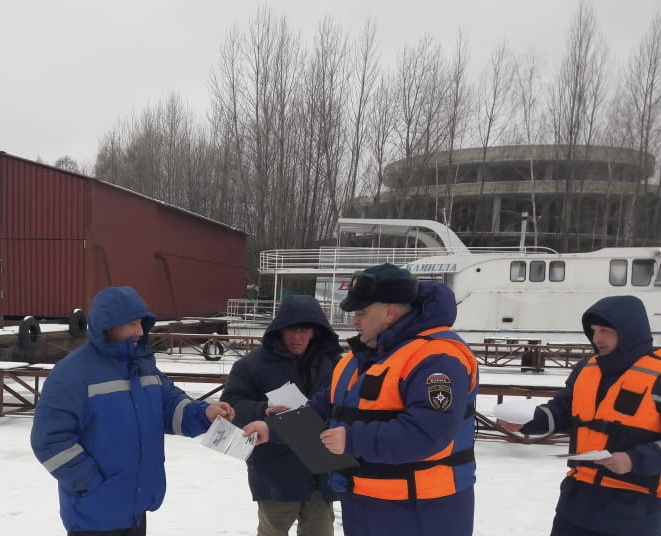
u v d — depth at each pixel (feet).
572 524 7.41
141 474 7.39
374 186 97.40
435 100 95.50
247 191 100.27
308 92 97.50
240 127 101.91
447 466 5.95
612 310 6.99
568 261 45.16
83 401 6.97
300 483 8.48
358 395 6.14
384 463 5.80
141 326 7.89
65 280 45.93
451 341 5.92
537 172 100.89
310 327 9.07
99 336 7.20
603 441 6.95
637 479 6.81
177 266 61.36
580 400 7.40
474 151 100.89
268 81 97.04
